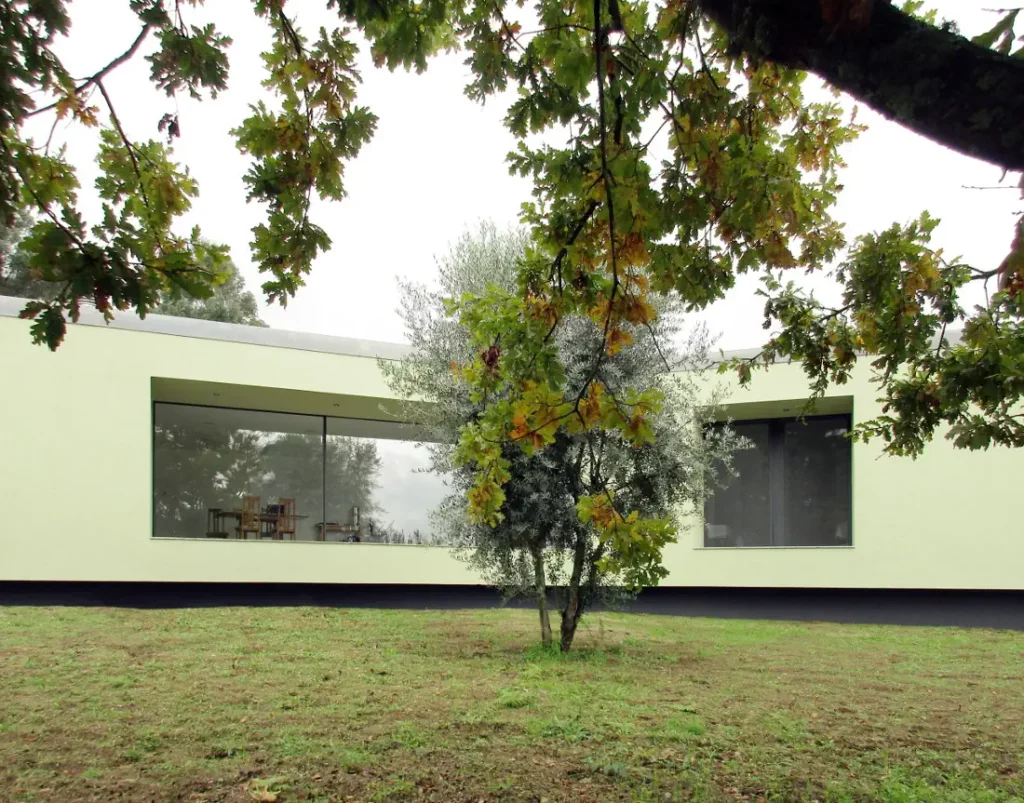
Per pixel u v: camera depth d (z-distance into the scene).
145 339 15.51
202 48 3.77
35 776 5.56
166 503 16.92
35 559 14.39
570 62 3.76
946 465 16.28
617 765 5.94
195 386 16.25
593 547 11.61
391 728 7.00
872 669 11.27
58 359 14.85
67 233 3.21
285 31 4.14
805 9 2.55
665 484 11.09
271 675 9.30
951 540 16.11
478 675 9.68
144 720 7.11
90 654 10.21
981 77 2.31
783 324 6.70
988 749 6.95
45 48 3.37
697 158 3.85
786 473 18.97
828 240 5.93
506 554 11.55
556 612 17.34
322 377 16.84
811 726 7.56
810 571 17.06
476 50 4.31
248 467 17.84
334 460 18.67
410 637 13.11
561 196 4.25
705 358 11.59
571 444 10.88
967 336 5.89
